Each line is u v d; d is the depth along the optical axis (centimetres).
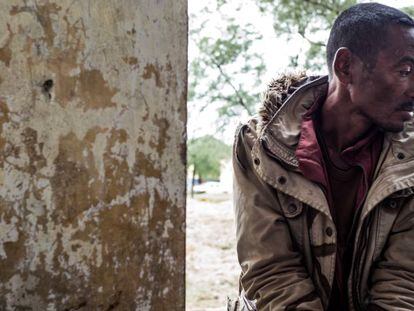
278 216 163
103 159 109
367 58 149
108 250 111
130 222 114
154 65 116
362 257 159
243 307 181
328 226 157
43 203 103
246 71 564
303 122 165
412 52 147
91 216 108
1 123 98
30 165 101
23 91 100
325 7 487
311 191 157
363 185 161
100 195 109
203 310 397
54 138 103
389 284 157
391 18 149
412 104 149
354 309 163
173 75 120
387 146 160
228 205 1570
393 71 147
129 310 115
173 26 119
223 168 1988
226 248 931
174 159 121
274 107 170
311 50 497
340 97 160
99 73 108
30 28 100
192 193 1808
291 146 162
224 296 621
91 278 109
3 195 99
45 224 103
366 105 152
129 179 113
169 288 121
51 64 102
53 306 104
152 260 118
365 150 163
